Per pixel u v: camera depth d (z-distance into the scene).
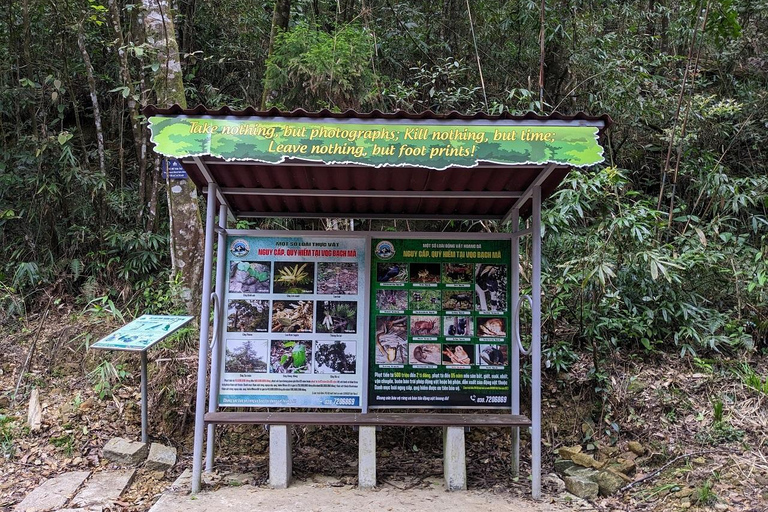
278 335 4.05
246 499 3.58
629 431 4.41
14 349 5.29
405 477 4.08
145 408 4.32
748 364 4.85
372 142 3.12
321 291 4.09
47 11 6.89
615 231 4.84
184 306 5.49
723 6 6.39
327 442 4.68
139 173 6.82
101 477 3.95
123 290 5.96
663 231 5.67
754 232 6.01
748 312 5.27
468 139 3.13
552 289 5.20
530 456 4.46
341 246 4.13
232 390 4.00
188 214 5.57
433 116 3.12
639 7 7.76
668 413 4.45
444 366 4.09
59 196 6.32
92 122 7.67
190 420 4.64
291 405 4.00
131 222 6.59
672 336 5.19
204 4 7.91
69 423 4.46
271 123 3.13
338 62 5.75
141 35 5.68
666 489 3.76
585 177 5.02
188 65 7.70
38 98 6.73
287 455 3.84
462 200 4.20
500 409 4.45
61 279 6.07
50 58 7.05
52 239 6.37
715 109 6.02
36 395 4.64
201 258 5.66
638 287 5.18
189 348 5.09
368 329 4.08
